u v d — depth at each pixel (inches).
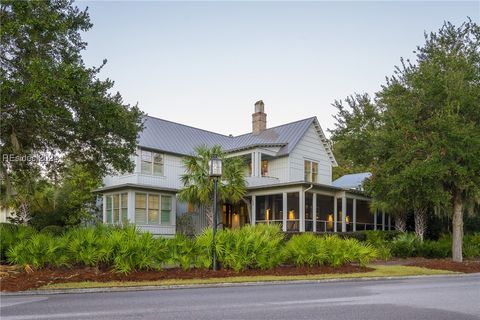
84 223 1110.4
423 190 696.4
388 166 718.5
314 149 1211.2
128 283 412.2
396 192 708.0
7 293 361.1
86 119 563.2
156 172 1050.7
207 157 934.4
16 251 459.5
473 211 1053.2
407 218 1173.1
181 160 1037.2
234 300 332.2
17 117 559.5
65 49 569.0
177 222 1072.2
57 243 472.1
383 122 925.8
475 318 258.1
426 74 695.1
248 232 550.6
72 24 585.6
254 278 463.2
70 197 1101.1
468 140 641.6
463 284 463.8
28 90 454.3
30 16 487.2
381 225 1302.9
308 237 585.9
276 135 1216.2
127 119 629.3
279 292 383.6
